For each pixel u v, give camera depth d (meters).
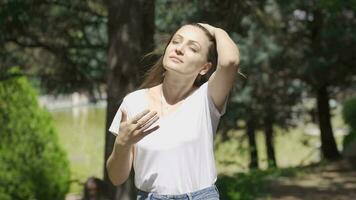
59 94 11.27
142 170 2.86
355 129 21.00
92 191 8.13
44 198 11.09
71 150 25.42
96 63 11.34
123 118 2.84
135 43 8.31
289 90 20.64
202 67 2.90
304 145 24.16
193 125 2.83
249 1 9.85
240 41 18.20
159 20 11.96
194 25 2.95
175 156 2.81
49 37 10.57
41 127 11.19
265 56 18.95
